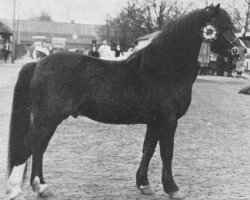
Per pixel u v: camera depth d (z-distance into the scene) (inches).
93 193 263.4
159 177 305.0
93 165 329.1
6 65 1802.4
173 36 257.8
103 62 259.1
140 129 506.9
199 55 257.4
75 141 420.5
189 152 388.5
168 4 2218.3
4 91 808.3
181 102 259.8
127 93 253.4
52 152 369.1
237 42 259.9
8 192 246.1
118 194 264.1
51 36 5275.6
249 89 1090.7
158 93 255.8
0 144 382.9
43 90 246.5
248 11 2154.3
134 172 313.3
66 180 288.2
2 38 2476.6
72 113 251.0
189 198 260.7
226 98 946.1
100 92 251.1
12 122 252.8
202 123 568.4
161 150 259.6
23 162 250.5
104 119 257.9
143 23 2348.7
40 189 250.4
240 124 574.2
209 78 1744.6
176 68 257.8
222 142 442.3
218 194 269.1
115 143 416.5
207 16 257.6
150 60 256.8
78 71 250.8
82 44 5113.2
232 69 280.7
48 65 250.2
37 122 247.0
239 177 309.4
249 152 397.1
